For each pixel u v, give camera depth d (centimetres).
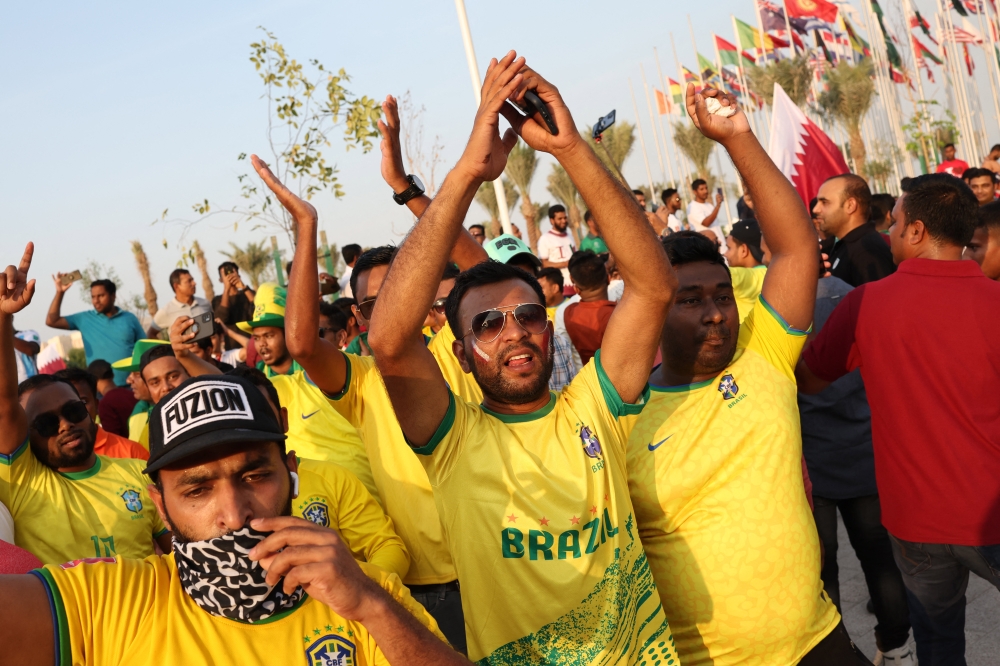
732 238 648
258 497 175
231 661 173
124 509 383
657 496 269
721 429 272
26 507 359
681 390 282
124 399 729
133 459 407
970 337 313
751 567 262
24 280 318
